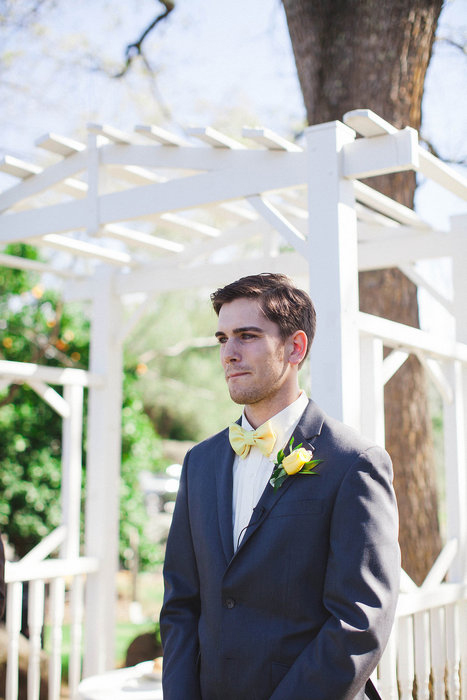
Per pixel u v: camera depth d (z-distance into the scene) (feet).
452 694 10.44
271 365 6.29
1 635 15.76
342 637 5.51
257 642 5.89
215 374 40.91
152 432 23.03
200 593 6.52
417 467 15.35
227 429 7.06
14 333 21.56
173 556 6.89
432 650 10.20
